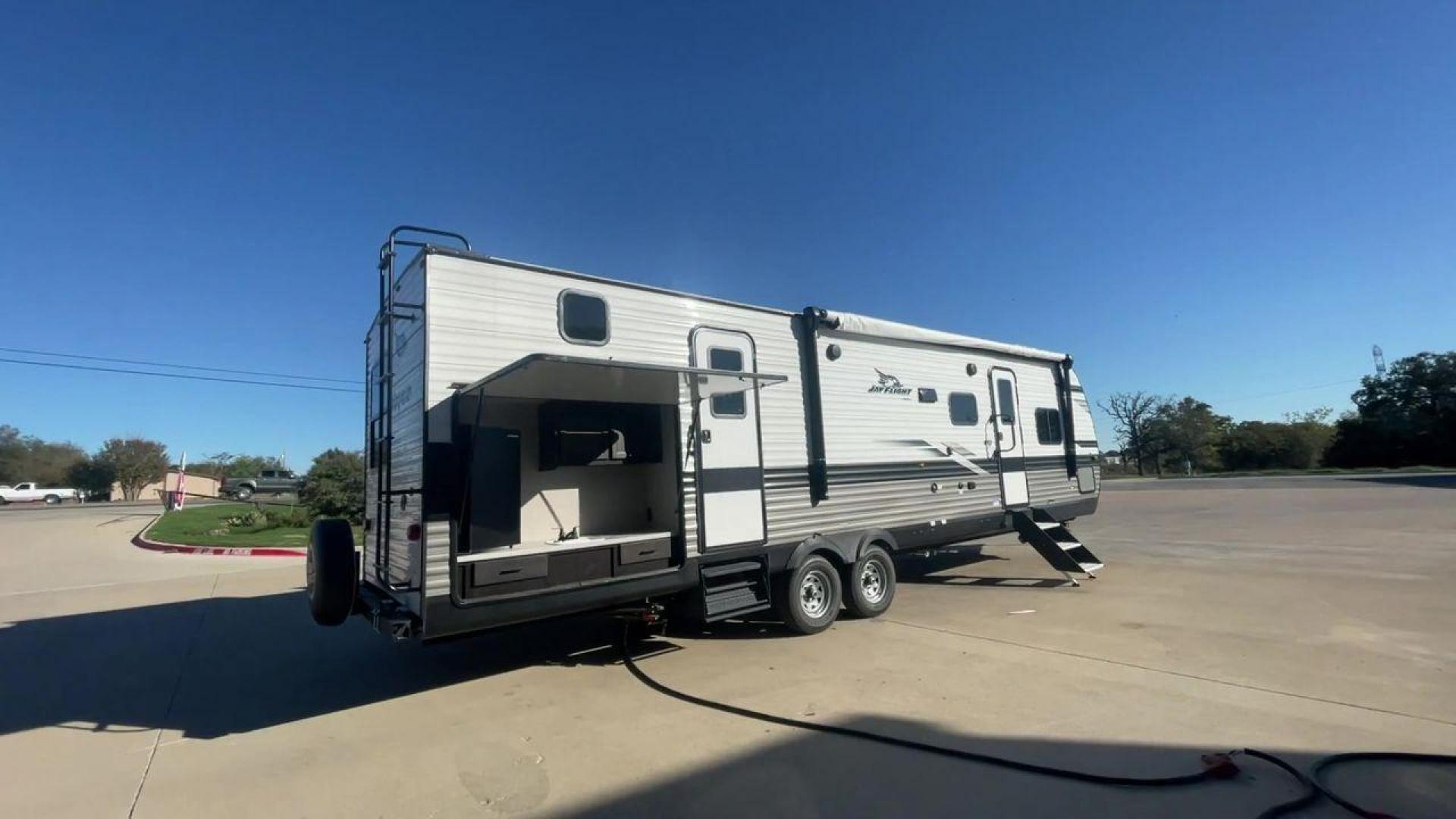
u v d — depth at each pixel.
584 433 5.86
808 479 7.05
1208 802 3.26
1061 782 3.50
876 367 7.87
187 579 11.14
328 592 5.23
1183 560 10.48
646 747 4.13
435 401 4.82
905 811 3.27
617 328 5.84
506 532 5.20
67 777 3.92
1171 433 58.25
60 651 6.65
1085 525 16.12
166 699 5.24
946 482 8.45
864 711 4.55
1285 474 44.12
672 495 6.05
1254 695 4.62
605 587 5.39
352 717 4.82
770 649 6.18
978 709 4.51
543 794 3.58
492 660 6.15
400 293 5.53
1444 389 45.75
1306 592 7.86
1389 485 26.56
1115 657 5.57
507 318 5.25
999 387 9.47
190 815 3.47
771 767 3.79
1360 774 3.48
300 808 3.51
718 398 6.39
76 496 49.97
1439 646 5.65
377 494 6.28
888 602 7.44
